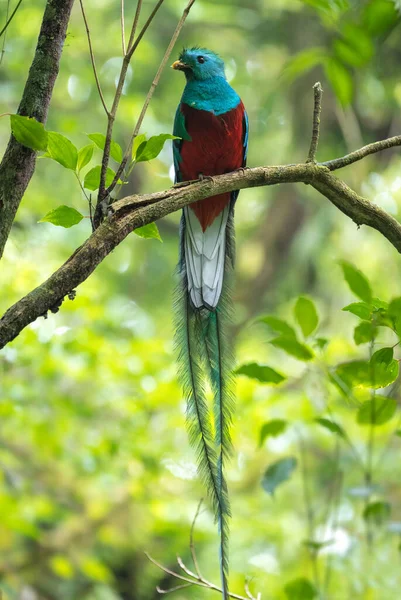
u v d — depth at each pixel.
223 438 5.74
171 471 11.19
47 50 4.88
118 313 12.45
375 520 7.15
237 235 19.84
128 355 10.84
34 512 11.59
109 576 12.51
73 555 12.40
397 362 5.80
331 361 10.03
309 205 18.98
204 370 6.11
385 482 11.41
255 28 18.41
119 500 13.18
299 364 12.71
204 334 6.29
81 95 15.26
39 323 10.18
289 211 19.11
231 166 7.85
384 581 9.09
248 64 18.56
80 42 14.28
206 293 6.60
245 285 18.77
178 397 10.81
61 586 13.31
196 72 7.74
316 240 17.30
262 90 18.28
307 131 16.83
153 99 16.38
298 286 18.28
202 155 7.72
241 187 5.53
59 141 4.83
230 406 5.88
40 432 10.86
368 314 5.52
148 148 4.99
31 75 4.88
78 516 13.28
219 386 5.99
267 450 12.79
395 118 15.99
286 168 5.55
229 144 7.69
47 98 4.89
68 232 15.21
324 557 10.44
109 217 4.86
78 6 15.43
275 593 10.75
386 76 14.63
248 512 12.67
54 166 15.94
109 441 10.65
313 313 6.46
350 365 6.25
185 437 11.80
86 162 5.03
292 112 17.30
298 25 17.70
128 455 11.65
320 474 12.52
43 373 10.63
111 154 5.09
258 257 18.86
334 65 7.59
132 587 14.28
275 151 17.77
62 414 11.04
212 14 15.88
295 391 11.66
